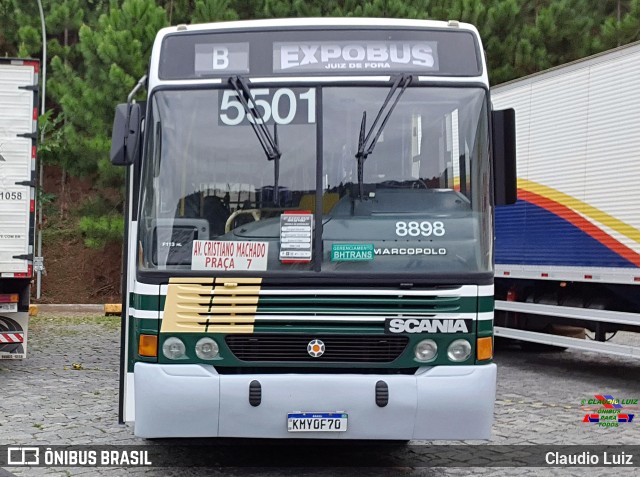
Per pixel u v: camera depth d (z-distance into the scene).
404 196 6.08
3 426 8.15
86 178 19.14
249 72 6.25
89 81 18.31
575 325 11.76
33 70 11.16
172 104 6.16
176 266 5.94
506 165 6.27
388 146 6.14
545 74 11.62
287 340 5.88
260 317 5.86
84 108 17.95
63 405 9.15
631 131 10.10
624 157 10.20
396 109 6.20
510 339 13.97
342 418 5.79
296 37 6.32
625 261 10.15
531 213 11.81
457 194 6.13
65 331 15.63
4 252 11.02
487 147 6.22
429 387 5.82
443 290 5.93
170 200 6.03
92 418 8.53
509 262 12.27
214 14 18.48
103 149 17.86
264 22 6.38
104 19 18.55
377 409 5.80
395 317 5.89
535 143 11.78
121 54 17.52
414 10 18.58
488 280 6.01
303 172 6.07
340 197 6.05
